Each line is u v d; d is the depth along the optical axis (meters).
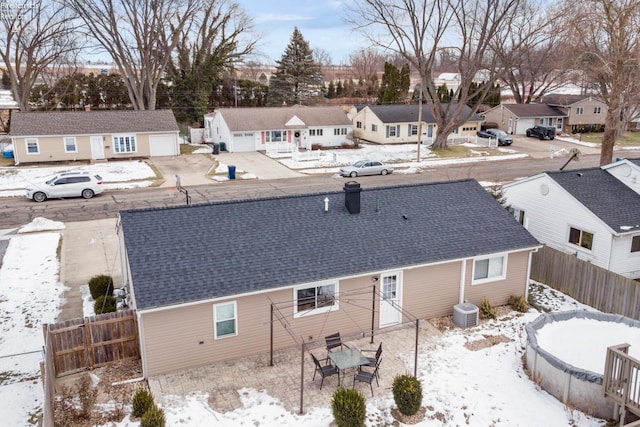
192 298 12.55
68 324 12.62
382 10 43.59
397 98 70.00
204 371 13.03
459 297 16.44
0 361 13.55
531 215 23.03
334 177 38.12
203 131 54.59
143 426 10.16
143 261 13.32
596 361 12.81
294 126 49.22
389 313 15.52
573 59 32.38
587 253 20.30
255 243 14.66
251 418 11.17
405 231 16.33
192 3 51.97
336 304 14.63
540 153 48.94
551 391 12.31
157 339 12.58
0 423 11.08
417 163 43.72
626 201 21.02
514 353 14.20
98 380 12.50
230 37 62.47
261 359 13.70
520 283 17.48
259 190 33.59
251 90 77.06
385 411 11.50
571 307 17.45
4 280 18.77
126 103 66.06
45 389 10.33
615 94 29.45
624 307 16.27
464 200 18.41
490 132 54.75
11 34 48.12
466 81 47.16
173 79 61.69
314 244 15.07
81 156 42.19
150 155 44.97
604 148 30.73
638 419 11.00
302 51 74.50
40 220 25.53
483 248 16.30
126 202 30.45
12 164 40.53
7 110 59.41
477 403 11.92
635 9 27.34
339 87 91.06
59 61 61.81
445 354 14.04
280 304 13.87
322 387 12.35
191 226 14.73
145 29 49.53
